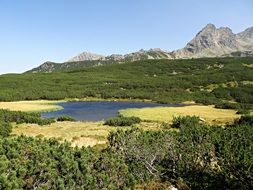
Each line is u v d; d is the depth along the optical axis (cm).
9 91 18175
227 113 12006
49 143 2420
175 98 17262
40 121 8919
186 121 8256
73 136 6391
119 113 11475
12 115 9231
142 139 3338
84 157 2253
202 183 2881
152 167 3059
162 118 10312
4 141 2175
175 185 2884
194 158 3127
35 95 17400
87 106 14400
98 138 6019
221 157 2880
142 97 17850
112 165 2339
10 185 1645
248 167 2598
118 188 2303
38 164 1908
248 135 3212
